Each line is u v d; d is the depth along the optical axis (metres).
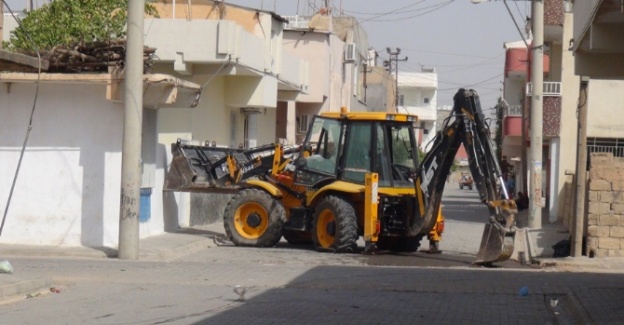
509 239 18.33
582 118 20.95
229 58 26.11
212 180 23.36
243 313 11.90
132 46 18.14
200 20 26.22
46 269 16.22
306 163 21.45
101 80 19.83
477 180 18.56
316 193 20.98
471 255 21.20
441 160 19.52
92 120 20.47
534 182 25.34
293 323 11.17
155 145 22.62
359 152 20.86
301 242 23.12
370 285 14.88
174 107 22.20
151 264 17.42
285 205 21.89
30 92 20.62
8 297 12.93
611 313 11.65
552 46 39.22
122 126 20.30
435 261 19.53
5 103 20.72
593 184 20.69
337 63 46.91
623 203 20.56
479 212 43.00
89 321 11.13
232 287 14.52
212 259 19.19
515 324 11.47
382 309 12.52
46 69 19.91
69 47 20.56
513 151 50.19
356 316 11.85
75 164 20.56
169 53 26.19
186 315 11.69
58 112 20.61
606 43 16.77
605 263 19.39
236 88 30.25
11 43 27.75
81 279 15.15
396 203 20.66
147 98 20.33
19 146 20.72
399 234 20.61
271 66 30.98
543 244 23.39
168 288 14.30
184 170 23.28
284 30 42.41
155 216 23.25
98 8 27.62
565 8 34.03
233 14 30.95
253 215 21.94
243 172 22.92
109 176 20.44
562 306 13.06
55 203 20.64
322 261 18.84
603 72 19.56
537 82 25.30
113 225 20.41
